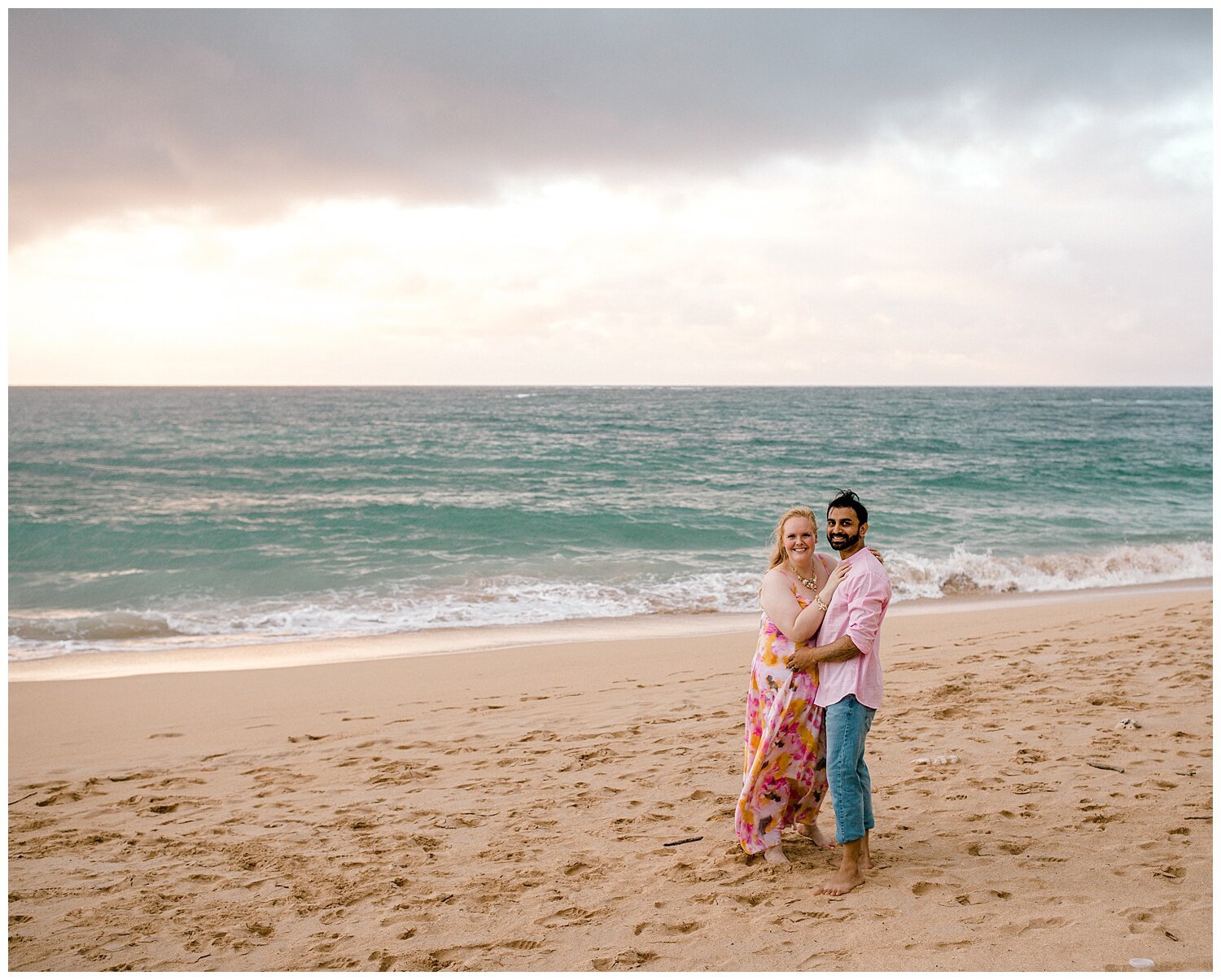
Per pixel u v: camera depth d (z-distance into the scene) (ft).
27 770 20.04
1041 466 111.55
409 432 159.12
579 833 14.89
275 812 16.84
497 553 57.16
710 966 10.09
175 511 70.49
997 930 10.41
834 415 233.55
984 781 15.99
